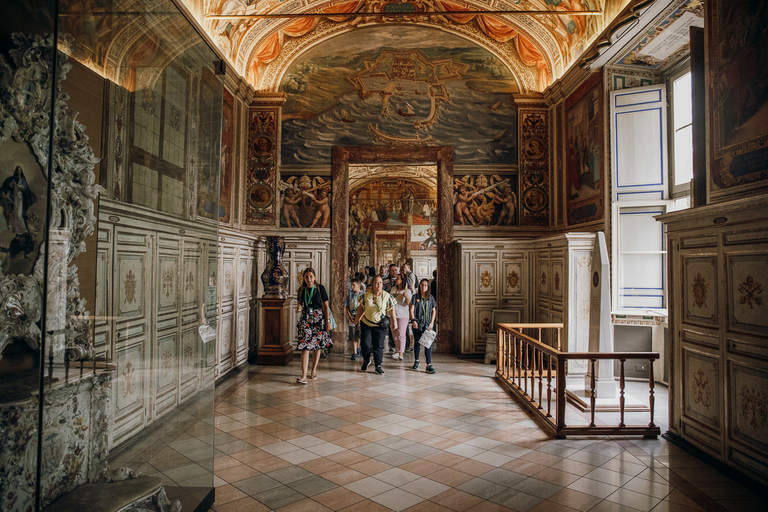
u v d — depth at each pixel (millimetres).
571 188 9945
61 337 2488
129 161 2980
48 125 2301
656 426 5129
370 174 22078
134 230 3027
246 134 10930
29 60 2219
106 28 2760
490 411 6047
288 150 11055
